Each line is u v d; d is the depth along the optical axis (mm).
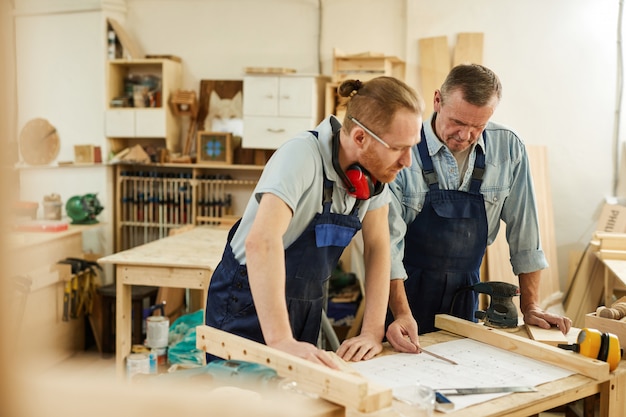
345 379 1228
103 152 5801
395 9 5312
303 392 1296
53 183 5863
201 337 1622
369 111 1578
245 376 1277
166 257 3826
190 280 3715
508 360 1817
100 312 5078
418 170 2301
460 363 1779
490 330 1972
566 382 1658
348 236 1810
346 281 5121
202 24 5797
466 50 5109
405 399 1464
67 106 5816
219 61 5805
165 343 4133
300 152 1689
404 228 2256
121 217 5895
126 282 3766
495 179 2295
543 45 5008
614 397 1741
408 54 5281
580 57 4961
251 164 5703
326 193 1757
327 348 4402
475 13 5105
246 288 1930
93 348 5160
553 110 5039
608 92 4941
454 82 2047
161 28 5871
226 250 2031
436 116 2281
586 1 4906
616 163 4973
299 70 5637
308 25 5574
